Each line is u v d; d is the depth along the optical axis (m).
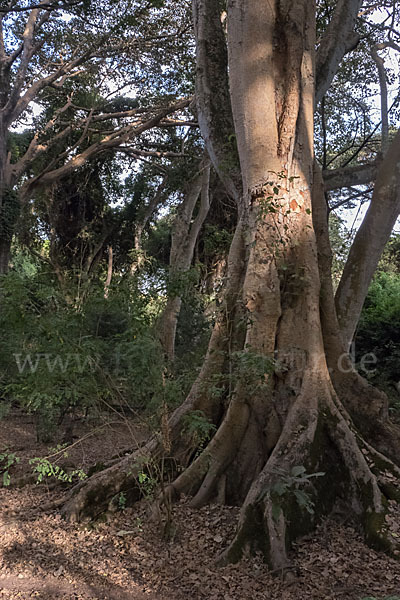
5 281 5.28
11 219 21.72
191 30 20.28
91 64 21.86
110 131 23.41
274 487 4.71
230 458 6.14
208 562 4.90
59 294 5.49
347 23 9.03
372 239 8.05
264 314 6.27
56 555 5.08
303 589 4.39
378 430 6.69
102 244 30.36
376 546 4.97
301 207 6.67
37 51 21.59
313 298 6.49
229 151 8.09
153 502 5.83
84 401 5.64
